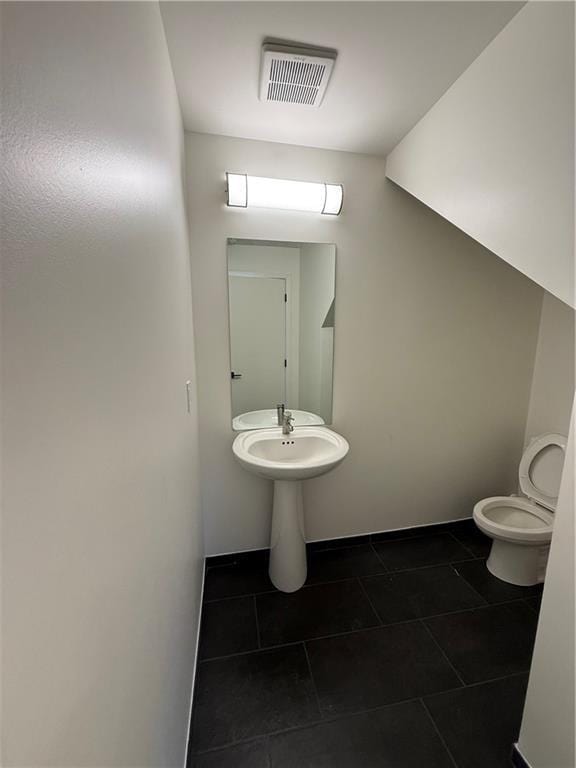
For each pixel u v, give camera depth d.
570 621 0.91
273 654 1.42
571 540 0.90
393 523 2.19
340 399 1.94
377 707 1.23
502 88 1.02
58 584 0.34
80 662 0.38
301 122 1.46
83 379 0.40
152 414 0.75
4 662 0.25
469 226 1.19
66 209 0.36
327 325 1.84
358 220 1.77
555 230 0.90
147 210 0.74
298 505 1.77
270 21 0.97
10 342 0.27
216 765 1.07
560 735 0.94
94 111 0.45
